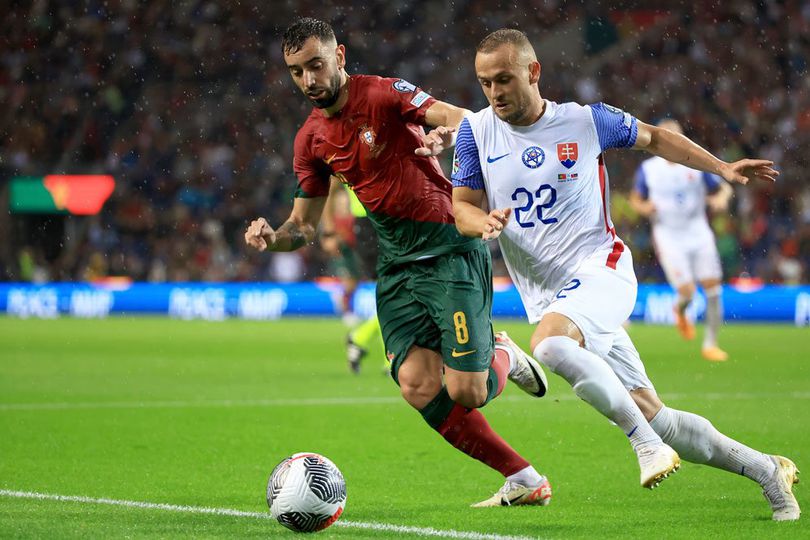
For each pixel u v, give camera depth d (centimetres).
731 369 4709
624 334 1914
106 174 11675
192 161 11800
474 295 2052
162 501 2017
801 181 10738
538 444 2794
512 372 2197
